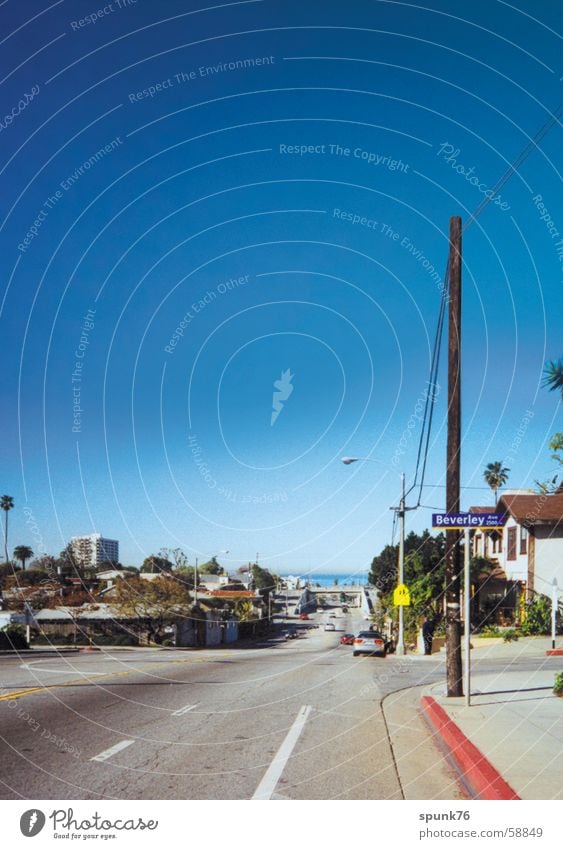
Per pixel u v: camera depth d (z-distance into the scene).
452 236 15.12
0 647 34.91
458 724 10.55
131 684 16.12
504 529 38.88
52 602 44.31
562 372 12.98
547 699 13.27
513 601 36.62
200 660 25.97
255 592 76.62
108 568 47.00
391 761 8.71
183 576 54.56
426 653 32.38
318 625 84.56
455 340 14.93
